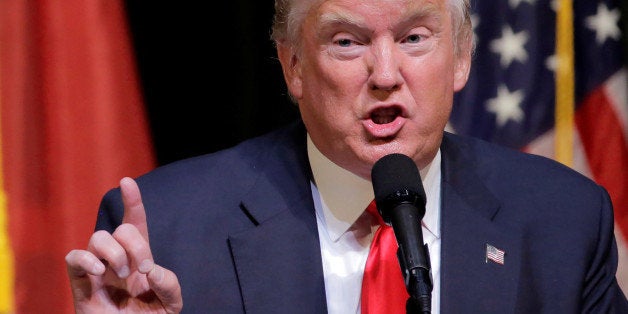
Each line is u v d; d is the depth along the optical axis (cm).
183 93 700
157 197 506
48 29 664
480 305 478
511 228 504
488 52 735
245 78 703
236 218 497
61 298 668
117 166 680
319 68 462
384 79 446
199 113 702
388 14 446
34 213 662
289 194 503
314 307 473
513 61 733
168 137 698
